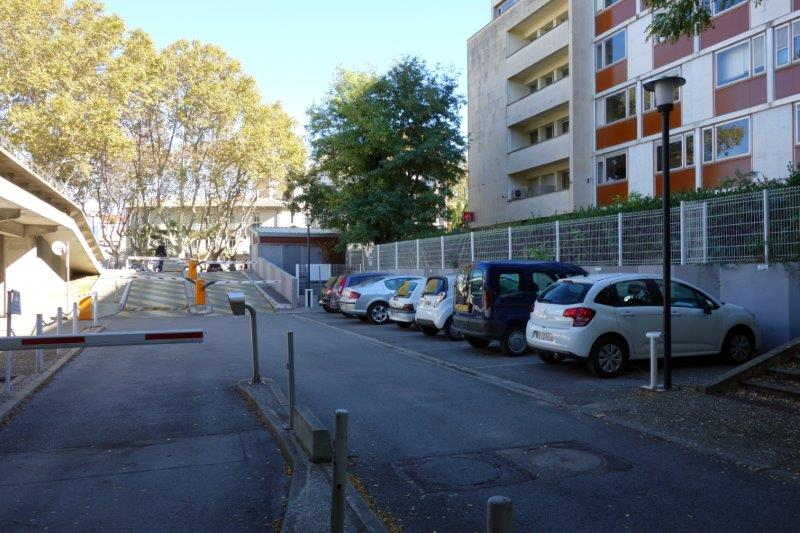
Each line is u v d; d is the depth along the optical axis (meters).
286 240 46.62
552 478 5.28
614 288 9.84
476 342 13.08
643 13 25.00
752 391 7.96
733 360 10.59
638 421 6.92
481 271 12.11
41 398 8.82
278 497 5.05
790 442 6.00
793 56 19.44
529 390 8.84
